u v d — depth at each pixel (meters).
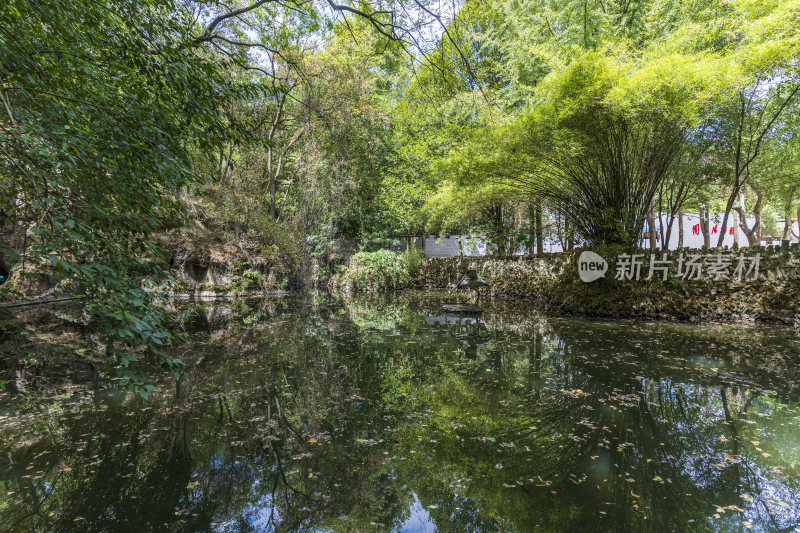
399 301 10.99
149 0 2.26
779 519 1.64
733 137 7.34
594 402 3.06
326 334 6.02
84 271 1.61
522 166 7.29
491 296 12.32
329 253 14.89
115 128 1.82
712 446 2.33
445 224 12.38
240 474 2.06
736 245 6.96
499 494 1.86
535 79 9.94
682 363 4.18
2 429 2.62
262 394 3.32
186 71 2.21
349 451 2.30
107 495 1.86
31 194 1.65
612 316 7.65
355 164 13.48
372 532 1.58
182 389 3.46
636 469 2.08
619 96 5.61
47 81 1.92
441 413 2.88
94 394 3.35
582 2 8.75
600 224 7.88
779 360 4.27
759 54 5.08
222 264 12.17
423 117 12.48
